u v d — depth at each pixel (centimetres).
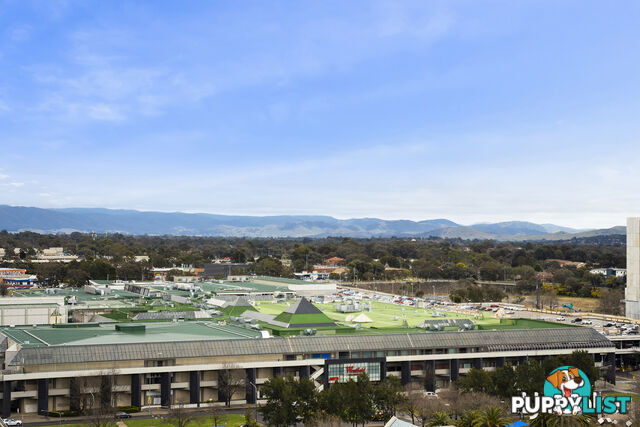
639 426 18788
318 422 19212
